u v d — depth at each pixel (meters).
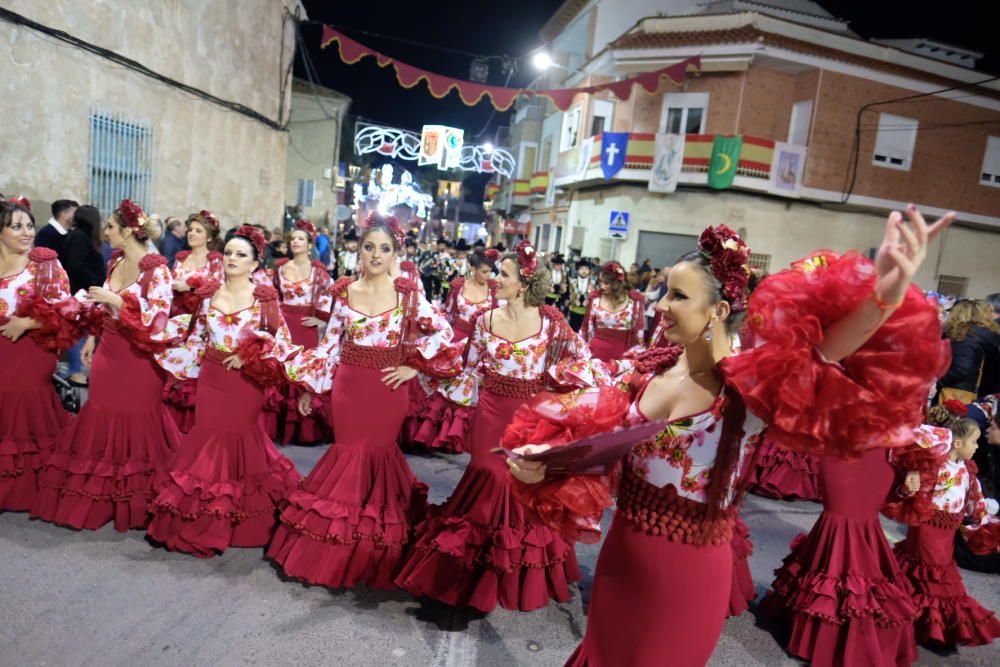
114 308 3.88
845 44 18.45
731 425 2.02
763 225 18.89
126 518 3.97
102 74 8.45
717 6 22.06
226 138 12.12
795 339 1.75
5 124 7.06
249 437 3.95
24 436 4.10
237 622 3.24
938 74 18.94
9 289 3.97
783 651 3.50
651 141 18.73
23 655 2.83
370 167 26.28
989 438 5.19
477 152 20.45
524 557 3.51
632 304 7.25
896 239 1.64
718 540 2.10
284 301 6.49
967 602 3.69
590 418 2.10
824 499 3.53
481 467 3.63
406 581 3.44
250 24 12.70
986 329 5.96
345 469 3.68
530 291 3.65
